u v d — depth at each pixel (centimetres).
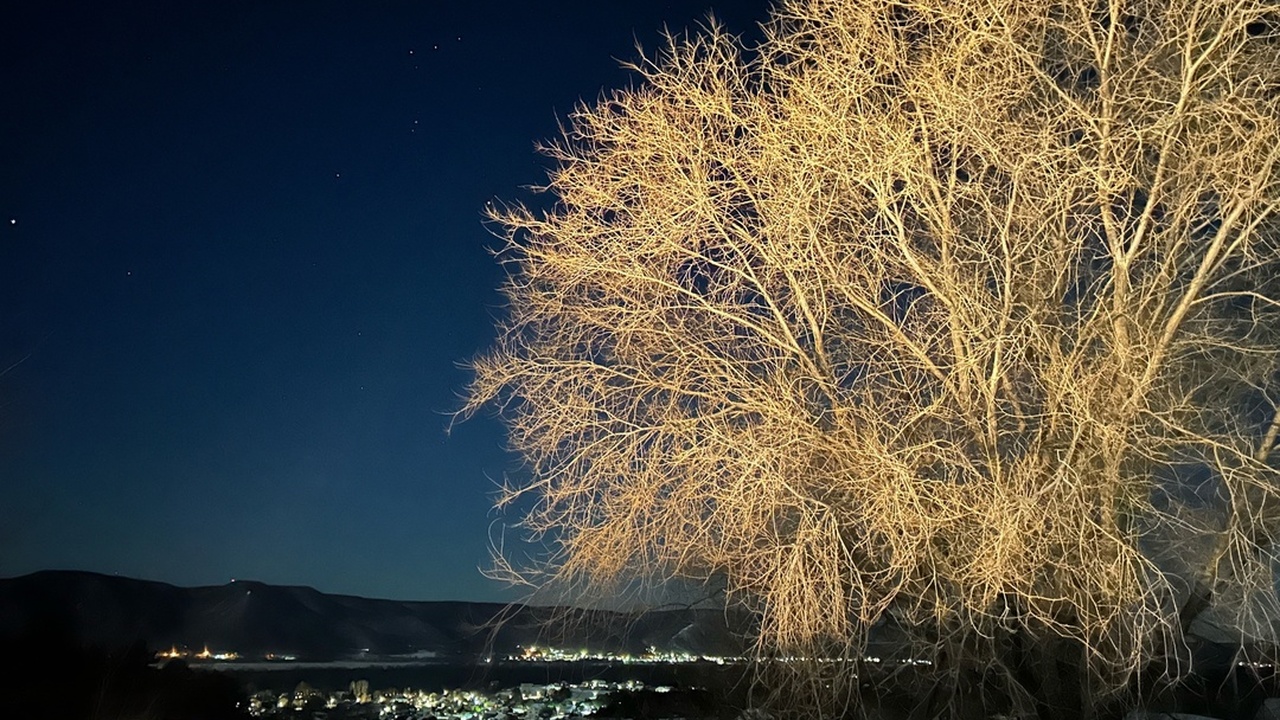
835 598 1020
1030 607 980
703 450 1101
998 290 1070
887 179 1080
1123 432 966
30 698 1977
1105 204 1035
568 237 1187
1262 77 1039
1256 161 1005
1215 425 1048
